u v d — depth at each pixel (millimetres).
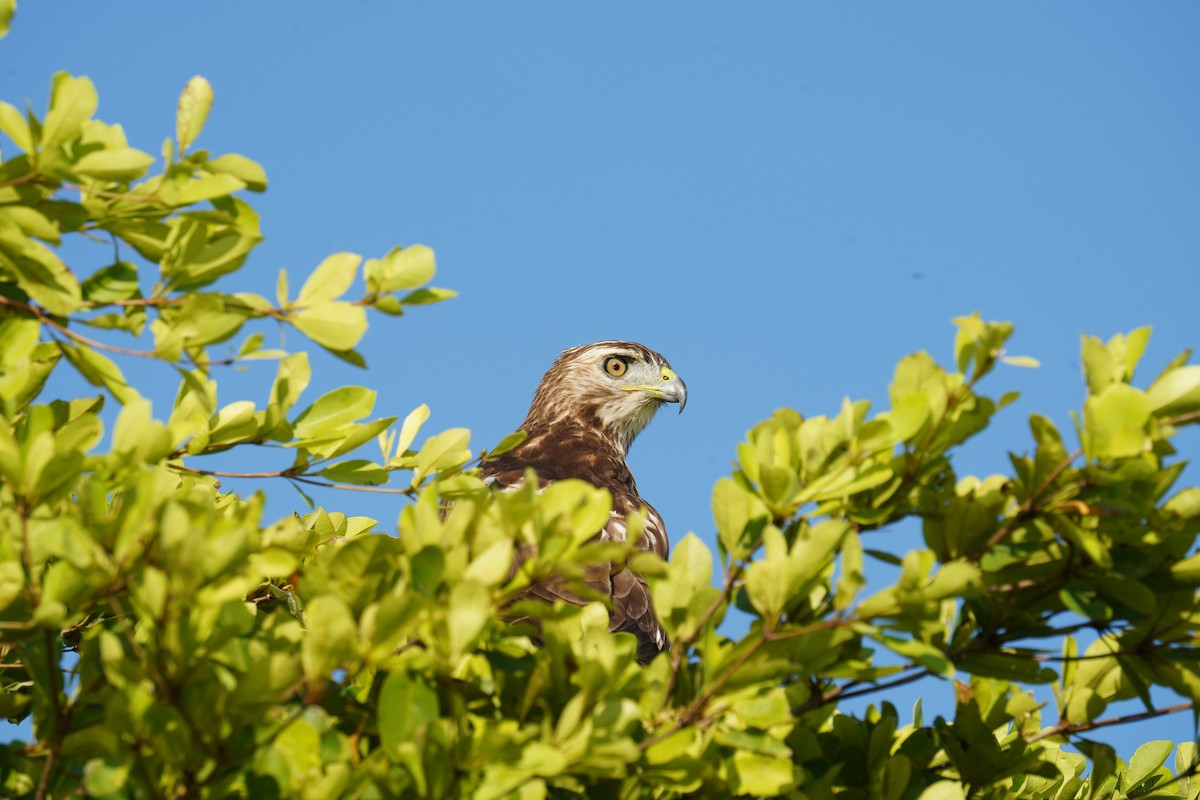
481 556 5859
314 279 7023
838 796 7254
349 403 8266
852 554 6031
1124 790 9445
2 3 7238
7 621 6145
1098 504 6395
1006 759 7293
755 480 6789
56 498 6273
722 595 6488
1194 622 6738
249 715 5402
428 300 7246
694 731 6090
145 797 5672
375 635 5586
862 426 6371
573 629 7105
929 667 5953
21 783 6340
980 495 6797
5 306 6805
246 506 6516
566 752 5703
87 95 6332
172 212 6789
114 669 5402
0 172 6383
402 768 5754
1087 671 7703
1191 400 6363
